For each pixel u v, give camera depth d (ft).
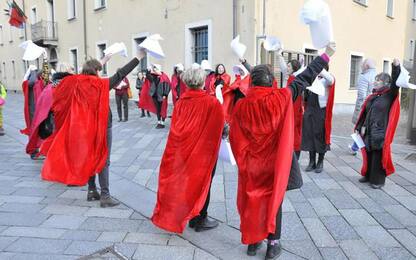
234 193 16.17
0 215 13.92
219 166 20.31
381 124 16.47
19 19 49.80
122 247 11.57
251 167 10.41
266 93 10.12
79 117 13.92
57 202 15.30
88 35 67.36
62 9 75.36
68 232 12.56
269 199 10.26
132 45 56.70
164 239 12.10
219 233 12.53
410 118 27.04
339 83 52.70
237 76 16.17
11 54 107.14
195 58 47.52
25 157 23.26
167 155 12.07
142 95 35.45
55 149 14.14
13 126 36.68
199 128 11.73
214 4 42.73
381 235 12.35
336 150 24.89
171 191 11.88
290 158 10.00
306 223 13.25
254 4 38.63
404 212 14.17
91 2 65.36
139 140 28.53
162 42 51.13
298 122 19.03
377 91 16.87
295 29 43.34
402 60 70.90
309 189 16.75
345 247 11.57
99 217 13.80
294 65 18.47
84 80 13.94
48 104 20.33
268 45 15.21
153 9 51.90
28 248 11.44
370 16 58.29
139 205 14.99
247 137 10.47
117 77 14.19
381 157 16.53
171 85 34.88
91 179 15.35
